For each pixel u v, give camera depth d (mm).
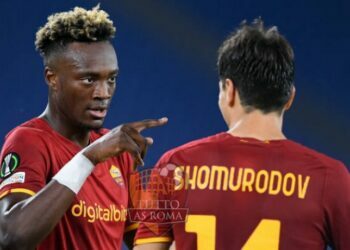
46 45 10008
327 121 22922
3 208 9312
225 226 7715
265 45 7957
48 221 8930
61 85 9875
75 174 9047
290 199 7719
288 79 7969
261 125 7961
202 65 22781
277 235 7672
